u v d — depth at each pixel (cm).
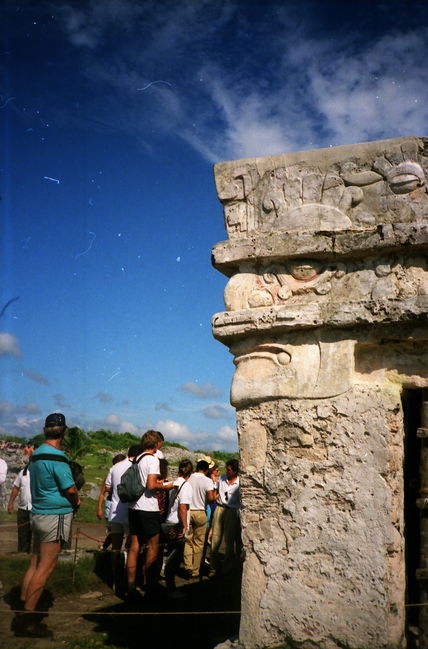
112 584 572
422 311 338
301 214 373
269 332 369
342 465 344
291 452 356
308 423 353
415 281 351
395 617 323
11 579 498
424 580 337
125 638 415
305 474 350
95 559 591
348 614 327
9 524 661
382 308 346
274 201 381
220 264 388
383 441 339
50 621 447
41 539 418
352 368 354
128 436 2283
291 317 359
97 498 1171
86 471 1452
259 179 388
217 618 468
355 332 357
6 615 431
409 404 376
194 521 621
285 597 339
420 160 361
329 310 356
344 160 372
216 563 607
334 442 348
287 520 349
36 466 424
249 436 367
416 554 369
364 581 328
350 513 338
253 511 358
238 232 389
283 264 377
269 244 373
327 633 329
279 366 366
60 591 528
